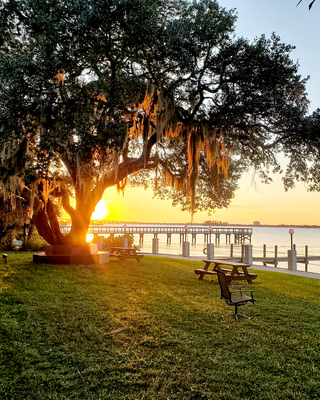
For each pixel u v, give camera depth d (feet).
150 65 34.12
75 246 42.75
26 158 31.53
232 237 332.80
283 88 35.91
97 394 12.05
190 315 21.57
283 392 12.46
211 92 37.11
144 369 14.02
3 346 15.56
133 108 35.22
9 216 43.55
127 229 177.78
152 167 44.09
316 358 15.53
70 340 16.83
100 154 31.40
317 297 29.07
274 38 35.12
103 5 29.40
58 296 24.62
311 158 42.14
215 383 13.00
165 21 34.58
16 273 32.01
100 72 34.30
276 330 19.29
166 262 50.52
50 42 28.86
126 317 20.43
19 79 28.09
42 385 12.55
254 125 38.55
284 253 136.26
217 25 33.60
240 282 35.68
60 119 30.50
